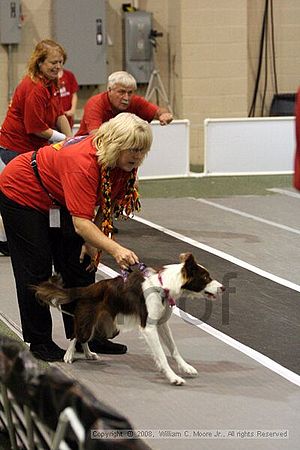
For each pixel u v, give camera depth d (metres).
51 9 12.73
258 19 13.52
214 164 11.80
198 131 13.38
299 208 9.84
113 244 4.64
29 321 5.13
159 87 13.36
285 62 13.75
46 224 5.01
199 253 7.79
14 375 3.45
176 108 13.46
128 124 4.53
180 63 13.18
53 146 4.90
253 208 9.86
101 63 12.90
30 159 4.94
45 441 3.35
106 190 4.66
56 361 5.16
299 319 5.96
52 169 4.84
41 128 6.99
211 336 5.63
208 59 13.18
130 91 7.58
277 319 5.96
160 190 10.88
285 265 7.40
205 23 13.06
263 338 5.58
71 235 5.00
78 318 4.92
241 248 8.00
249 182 11.40
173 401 4.56
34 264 5.01
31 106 6.89
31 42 12.73
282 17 13.61
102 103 7.69
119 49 13.30
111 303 4.80
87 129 7.67
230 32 13.14
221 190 10.90
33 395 3.28
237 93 13.36
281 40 13.66
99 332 4.95
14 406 3.66
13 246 5.05
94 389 4.73
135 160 4.59
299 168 3.68
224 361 5.17
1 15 12.40
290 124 11.88
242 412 4.41
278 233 8.63
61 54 6.90
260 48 13.59
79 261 5.11
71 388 3.07
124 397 4.62
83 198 4.64
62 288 4.91
